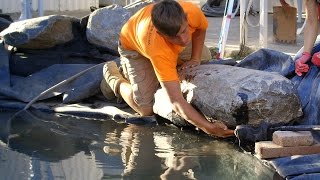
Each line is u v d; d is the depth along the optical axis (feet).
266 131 11.73
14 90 15.55
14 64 16.57
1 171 10.79
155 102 13.38
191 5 12.61
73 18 16.96
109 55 16.89
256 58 13.83
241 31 19.33
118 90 14.16
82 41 17.08
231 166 11.03
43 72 15.98
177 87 11.35
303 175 10.11
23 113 14.70
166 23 10.66
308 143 11.02
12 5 26.45
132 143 12.37
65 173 10.71
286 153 10.98
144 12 12.36
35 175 10.66
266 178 10.42
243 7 19.12
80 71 15.79
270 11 29.07
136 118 13.79
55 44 16.72
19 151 11.89
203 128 11.56
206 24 12.74
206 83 12.31
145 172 10.74
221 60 14.49
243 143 11.87
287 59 13.29
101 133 13.08
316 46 13.16
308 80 12.60
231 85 11.86
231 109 11.73
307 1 12.55
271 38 22.25
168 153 11.75
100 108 14.62
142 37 11.64
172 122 13.29
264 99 11.68
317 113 12.16
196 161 11.29
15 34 16.16
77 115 14.44
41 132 13.16
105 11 16.94
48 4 27.61
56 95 15.20
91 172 10.74
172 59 11.33
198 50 13.07
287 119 12.03
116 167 11.00
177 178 10.46
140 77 13.26
